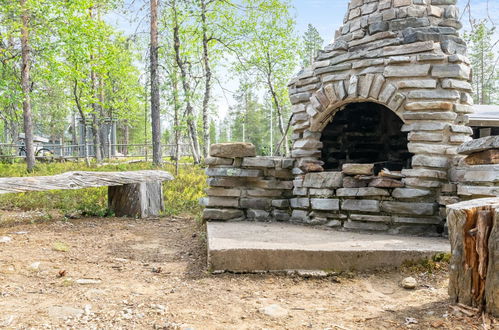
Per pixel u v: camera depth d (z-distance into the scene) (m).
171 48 17.59
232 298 3.38
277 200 6.34
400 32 5.77
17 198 8.56
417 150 5.34
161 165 14.84
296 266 4.07
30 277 3.80
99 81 22.80
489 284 2.79
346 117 8.70
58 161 20.72
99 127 25.30
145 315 2.94
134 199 7.54
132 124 37.38
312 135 6.41
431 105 5.27
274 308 3.12
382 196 5.43
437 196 5.27
